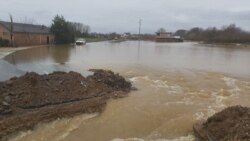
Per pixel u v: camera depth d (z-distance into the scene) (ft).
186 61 120.37
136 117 41.24
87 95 47.85
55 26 223.51
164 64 106.01
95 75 61.11
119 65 98.07
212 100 51.93
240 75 82.94
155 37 481.46
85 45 236.63
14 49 143.74
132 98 51.03
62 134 34.60
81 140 33.42
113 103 47.16
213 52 188.75
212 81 71.26
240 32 388.16
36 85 44.75
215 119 35.53
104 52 160.04
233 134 30.78
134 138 34.30
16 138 32.35
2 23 161.68
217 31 417.08
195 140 33.71
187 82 69.10
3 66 65.31
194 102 50.01
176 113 43.47
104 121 39.42
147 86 62.49
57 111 39.24
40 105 40.75
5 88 42.29
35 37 192.34
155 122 39.65
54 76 50.14
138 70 87.15
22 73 61.46
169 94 55.47
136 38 521.65
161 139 34.04
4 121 34.01
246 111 34.45
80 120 39.04
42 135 33.81
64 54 133.49
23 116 36.27
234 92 59.36
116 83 57.88
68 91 46.75
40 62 94.94
